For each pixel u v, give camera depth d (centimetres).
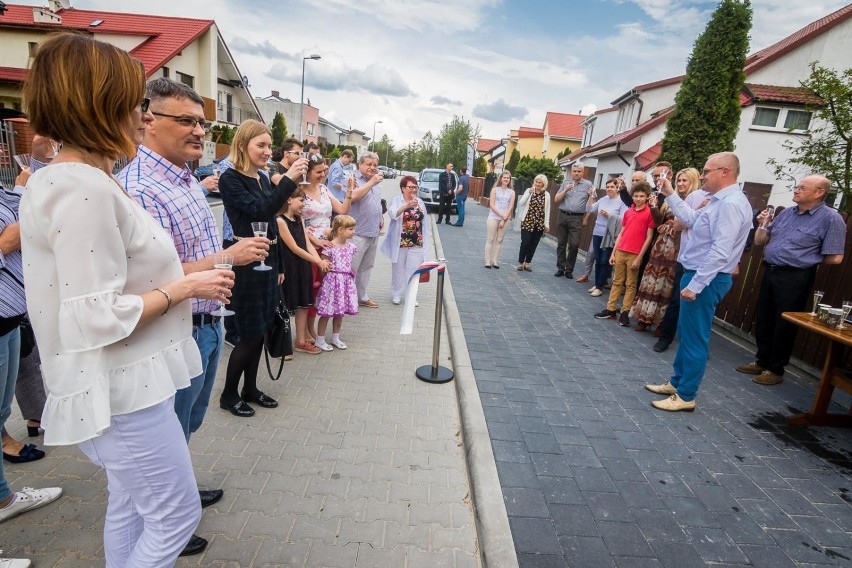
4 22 1869
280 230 407
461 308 664
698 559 238
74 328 120
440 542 239
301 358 462
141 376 139
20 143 1039
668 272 567
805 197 439
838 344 371
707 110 1163
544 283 856
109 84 124
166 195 200
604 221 770
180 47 2119
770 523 268
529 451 323
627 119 2300
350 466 296
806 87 954
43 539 221
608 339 572
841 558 245
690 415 392
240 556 220
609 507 272
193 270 195
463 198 1602
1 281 208
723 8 1129
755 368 494
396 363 467
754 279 591
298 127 5500
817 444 358
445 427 352
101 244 122
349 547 231
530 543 240
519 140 4778
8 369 222
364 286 642
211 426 328
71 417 125
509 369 462
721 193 372
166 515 152
